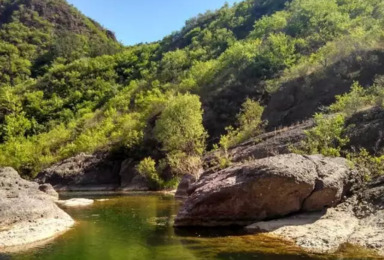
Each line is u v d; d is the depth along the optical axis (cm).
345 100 2170
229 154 2336
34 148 4566
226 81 4006
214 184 1290
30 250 1001
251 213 1223
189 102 3203
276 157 1277
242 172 1265
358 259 775
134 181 3428
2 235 1158
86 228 1310
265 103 3244
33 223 1327
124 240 1095
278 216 1216
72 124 5278
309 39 3859
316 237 967
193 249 938
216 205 1239
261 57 3916
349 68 2728
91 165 3806
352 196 1268
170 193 2650
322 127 1680
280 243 951
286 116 2781
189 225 1281
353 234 973
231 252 888
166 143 3216
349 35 3059
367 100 2019
